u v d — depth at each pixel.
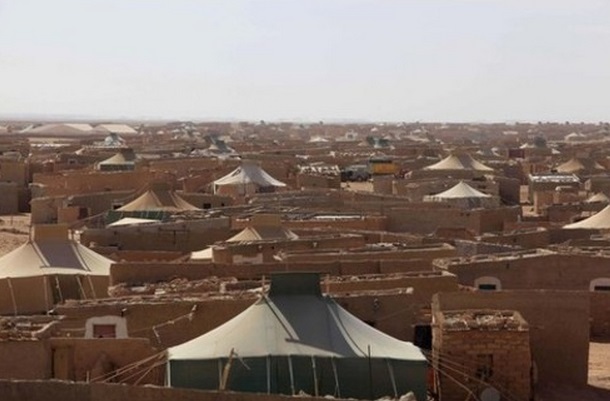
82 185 83.44
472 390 27.94
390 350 25.77
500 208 68.19
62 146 144.88
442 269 40.22
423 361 25.17
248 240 48.81
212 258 44.97
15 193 87.62
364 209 66.12
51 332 28.73
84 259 43.06
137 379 27.39
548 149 148.75
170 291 35.09
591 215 65.88
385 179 89.94
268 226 51.38
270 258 45.03
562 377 31.36
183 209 67.06
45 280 39.59
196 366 24.55
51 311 33.75
